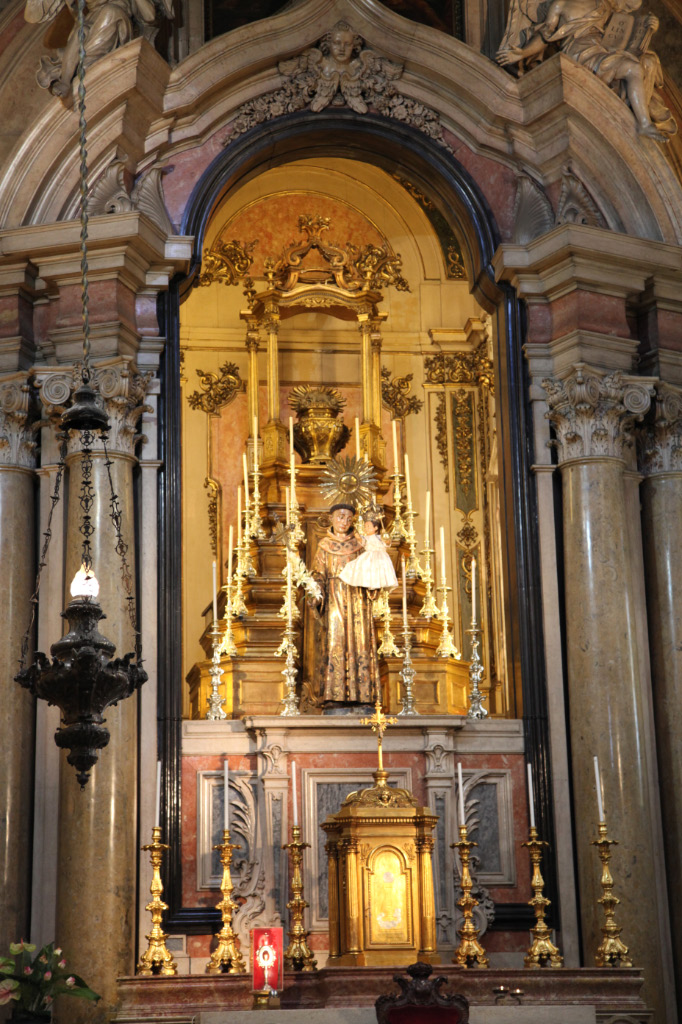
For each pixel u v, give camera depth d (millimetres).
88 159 10547
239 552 11266
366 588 10500
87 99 10453
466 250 11430
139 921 9383
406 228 13805
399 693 11062
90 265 10273
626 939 9508
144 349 10438
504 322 10961
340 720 9844
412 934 8328
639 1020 8188
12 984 8031
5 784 9555
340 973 8023
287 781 9773
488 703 12758
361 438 12477
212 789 9805
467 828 9773
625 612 10125
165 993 8039
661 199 11086
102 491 9875
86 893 9156
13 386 10203
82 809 9289
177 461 10320
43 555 8570
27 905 9523
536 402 10727
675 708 10328
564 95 10844
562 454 10523
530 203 11078
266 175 13328
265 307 12633
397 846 8438
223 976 8102
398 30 11203
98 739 7172
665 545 10648
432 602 11430
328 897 9297
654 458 10828
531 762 10047
